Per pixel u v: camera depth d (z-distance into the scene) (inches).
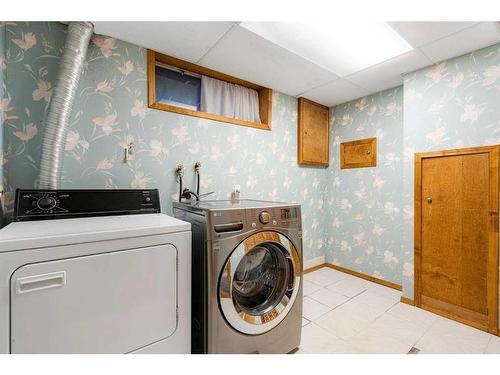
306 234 118.6
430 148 81.2
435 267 80.4
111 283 39.0
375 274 106.8
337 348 62.7
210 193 83.6
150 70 70.4
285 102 107.5
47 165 51.4
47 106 56.7
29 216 46.5
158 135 72.7
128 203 58.3
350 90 103.4
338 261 121.7
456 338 66.7
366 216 110.3
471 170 72.8
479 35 64.6
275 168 104.2
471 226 72.8
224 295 49.3
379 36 66.4
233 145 90.1
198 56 75.2
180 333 46.3
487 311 69.6
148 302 42.6
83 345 36.7
